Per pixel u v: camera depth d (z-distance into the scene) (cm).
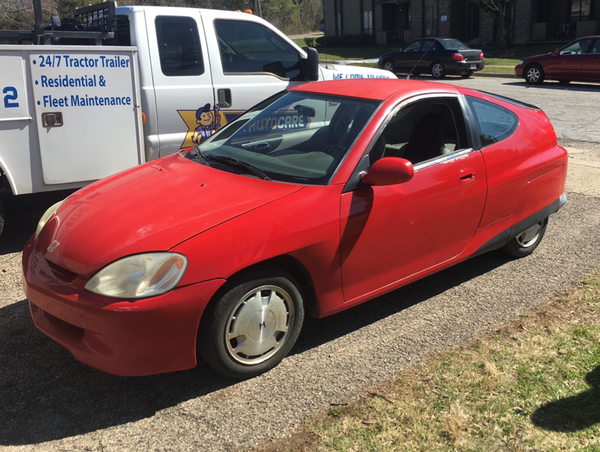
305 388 309
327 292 337
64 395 306
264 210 309
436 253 391
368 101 376
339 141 357
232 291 292
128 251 281
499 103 453
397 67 2228
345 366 330
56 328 302
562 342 351
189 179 347
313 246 318
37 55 475
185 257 280
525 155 442
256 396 303
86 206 331
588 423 278
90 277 280
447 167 385
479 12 3344
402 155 382
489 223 424
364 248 343
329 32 4275
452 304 407
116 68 519
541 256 497
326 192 328
